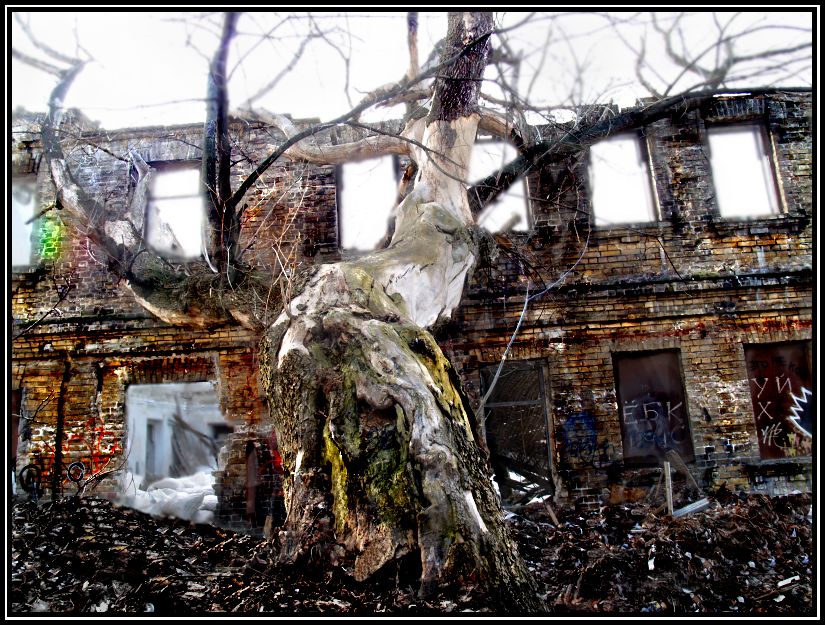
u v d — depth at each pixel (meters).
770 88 8.70
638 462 8.31
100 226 7.17
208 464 15.63
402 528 4.36
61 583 4.59
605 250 8.76
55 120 7.76
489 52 6.67
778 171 8.93
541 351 8.53
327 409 5.00
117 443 8.53
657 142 8.98
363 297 5.46
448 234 6.53
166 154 9.33
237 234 6.94
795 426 8.36
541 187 8.98
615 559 5.35
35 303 8.92
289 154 7.81
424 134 7.11
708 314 8.54
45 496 8.32
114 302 8.91
